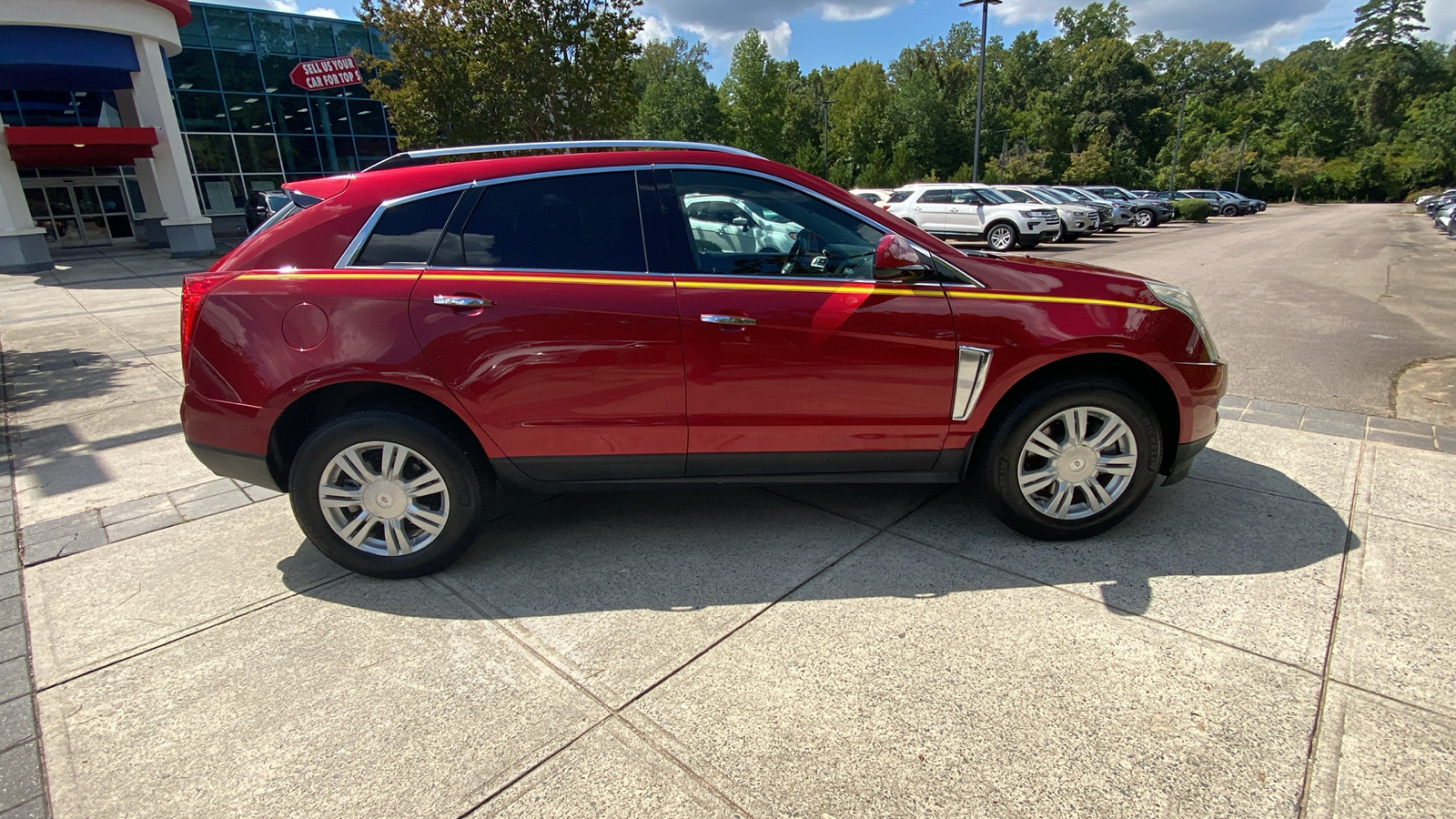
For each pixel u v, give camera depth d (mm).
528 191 3016
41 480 4363
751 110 55719
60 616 2947
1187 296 3289
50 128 17484
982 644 2613
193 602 3023
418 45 15891
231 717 2355
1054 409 3115
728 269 3033
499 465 3049
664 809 1967
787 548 3348
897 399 3080
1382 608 2758
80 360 7488
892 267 2922
